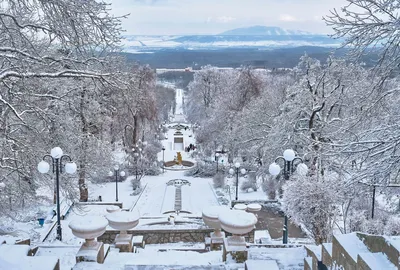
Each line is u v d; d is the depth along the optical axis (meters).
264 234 16.77
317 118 25.16
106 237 15.05
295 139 24.53
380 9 9.06
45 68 11.37
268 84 46.47
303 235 18.42
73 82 18.23
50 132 18.27
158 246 15.31
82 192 25.69
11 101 12.72
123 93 12.10
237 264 9.64
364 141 9.78
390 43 9.16
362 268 5.43
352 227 15.04
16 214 18.02
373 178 9.84
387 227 14.79
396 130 9.85
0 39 10.82
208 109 59.50
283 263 9.45
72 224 9.89
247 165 34.50
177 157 44.84
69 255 10.48
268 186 27.33
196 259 10.63
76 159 22.58
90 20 9.69
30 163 14.41
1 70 10.63
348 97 19.44
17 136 14.58
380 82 9.77
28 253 8.19
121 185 32.84
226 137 39.69
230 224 9.93
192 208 26.91
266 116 33.22
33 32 11.72
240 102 40.59
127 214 12.21
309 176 15.70
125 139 38.78
